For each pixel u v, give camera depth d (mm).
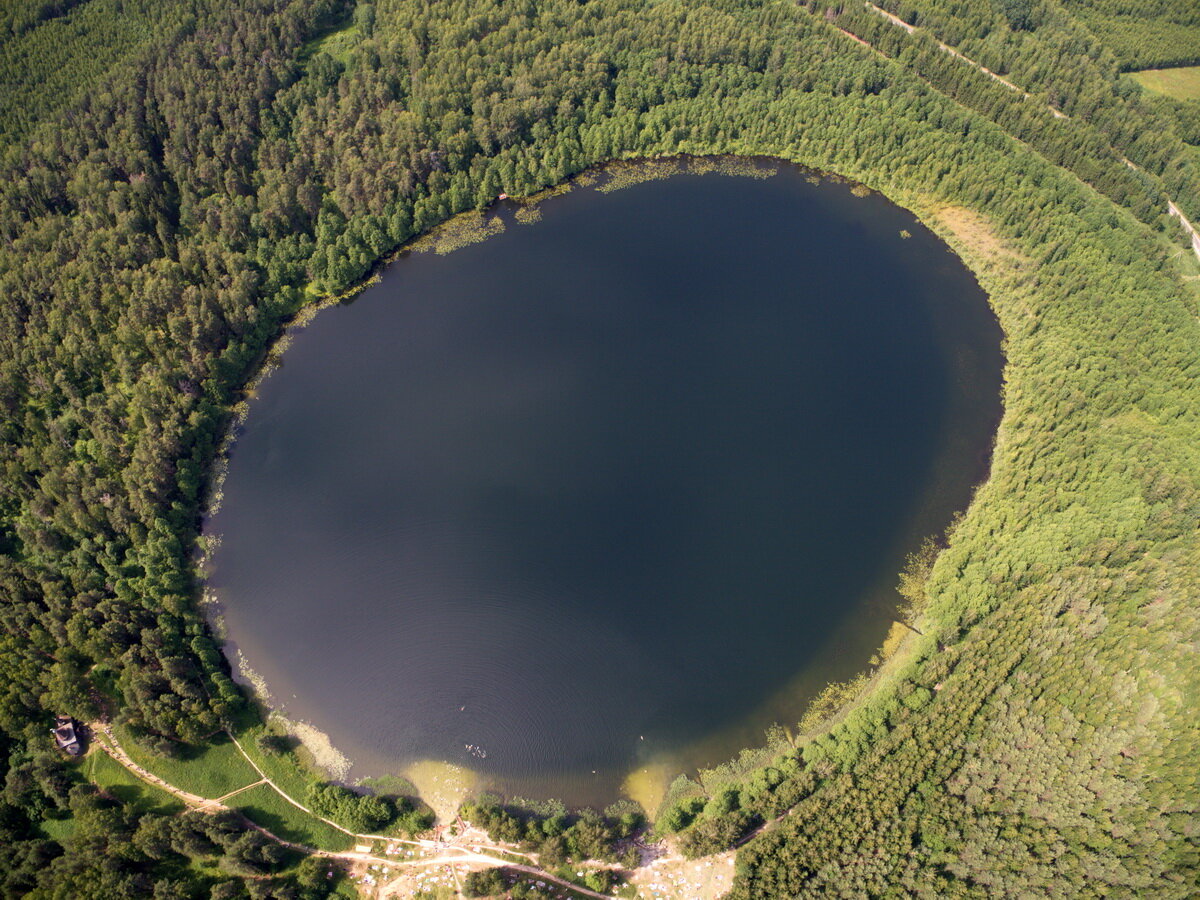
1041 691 121938
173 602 137000
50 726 124250
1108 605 130125
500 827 115812
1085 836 107500
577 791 123625
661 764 125938
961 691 122938
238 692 132625
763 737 127938
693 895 112500
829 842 110125
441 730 130250
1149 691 118938
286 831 118312
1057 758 114312
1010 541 141250
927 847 109188
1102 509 140500
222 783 122312
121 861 110812
